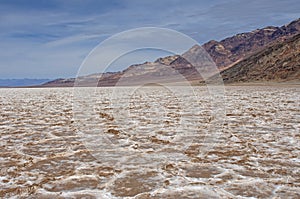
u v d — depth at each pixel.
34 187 3.64
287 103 12.80
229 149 5.34
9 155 5.00
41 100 16.94
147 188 3.64
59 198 3.37
